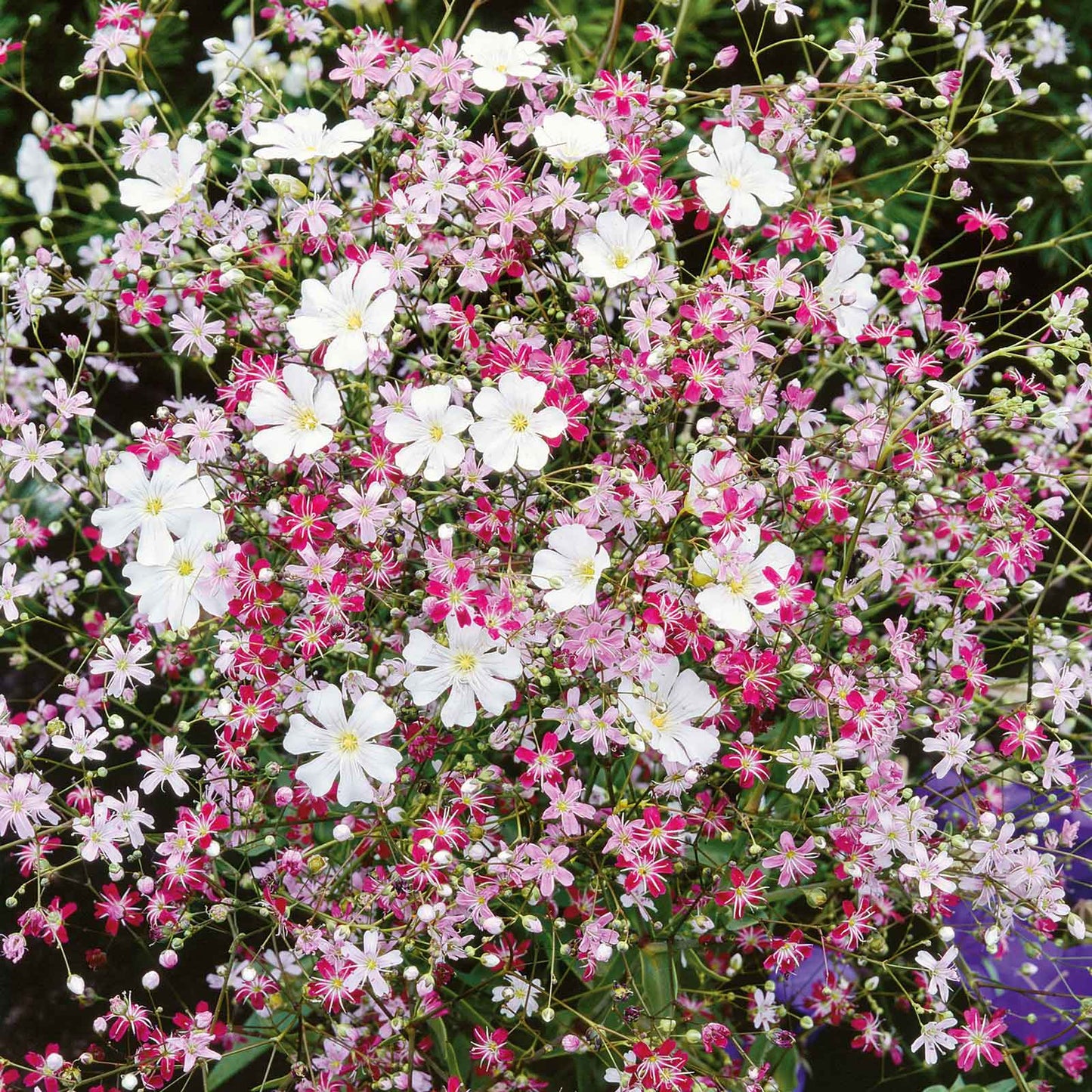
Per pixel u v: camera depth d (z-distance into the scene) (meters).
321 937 0.44
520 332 0.45
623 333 0.47
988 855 0.45
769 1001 0.47
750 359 0.45
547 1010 0.43
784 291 0.44
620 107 0.45
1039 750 0.45
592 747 0.46
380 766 0.42
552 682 0.46
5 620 0.48
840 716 0.44
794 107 0.47
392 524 0.43
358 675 0.44
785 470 0.46
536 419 0.42
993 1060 0.44
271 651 0.44
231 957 0.45
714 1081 0.45
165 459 0.43
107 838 0.44
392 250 0.45
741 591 0.42
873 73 0.48
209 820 0.44
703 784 0.48
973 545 0.48
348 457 0.44
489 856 0.44
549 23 0.48
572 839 0.44
